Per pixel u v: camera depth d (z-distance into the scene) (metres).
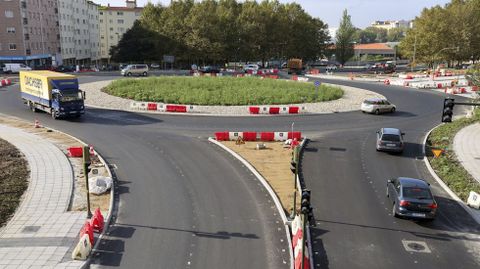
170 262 15.57
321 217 19.61
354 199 21.72
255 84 56.38
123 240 17.06
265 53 105.25
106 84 56.62
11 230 17.55
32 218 18.61
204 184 22.98
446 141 33.00
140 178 23.72
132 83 54.69
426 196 19.05
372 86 65.25
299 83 58.72
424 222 19.38
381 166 26.95
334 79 77.19
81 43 124.69
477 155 29.58
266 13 101.81
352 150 30.17
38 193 21.19
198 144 30.61
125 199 20.92
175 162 26.50
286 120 39.25
